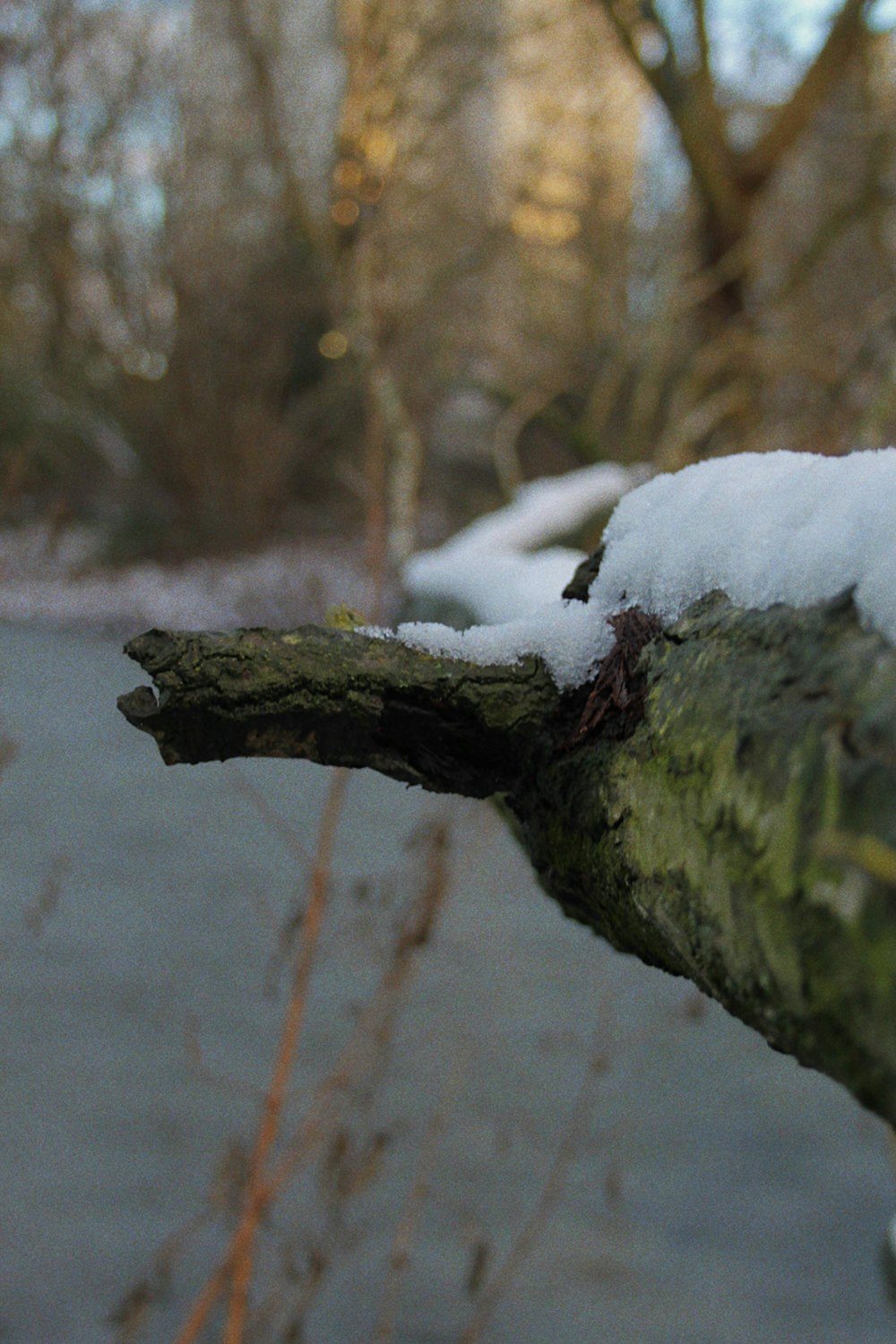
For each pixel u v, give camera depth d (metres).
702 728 0.56
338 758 0.70
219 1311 2.26
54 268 11.61
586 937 4.14
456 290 10.99
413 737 0.71
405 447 3.78
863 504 0.55
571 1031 3.45
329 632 0.70
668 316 6.72
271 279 11.94
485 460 12.66
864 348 5.56
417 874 2.59
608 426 7.90
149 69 11.62
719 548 0.65
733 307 8.62
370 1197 2.63
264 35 10.84
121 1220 2.47
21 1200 2.46
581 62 10.93
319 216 10.98
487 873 4.68
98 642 8.80
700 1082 3.23
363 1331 2.23
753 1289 2.39
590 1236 2.56
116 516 11.48
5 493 4.06
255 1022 3.32
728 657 0.58
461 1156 2.79
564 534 3.31
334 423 12.02
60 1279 2.27
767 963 0.47
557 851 0.70
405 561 3.63
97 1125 2.76
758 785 0.50
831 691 0.49
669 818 0.57
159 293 12.18
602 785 0.65
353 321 3.88
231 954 3.75
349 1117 2.63
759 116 9.66
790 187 10.63
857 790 0.44
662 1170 2.81
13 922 3.90
